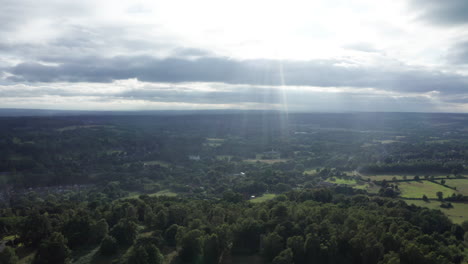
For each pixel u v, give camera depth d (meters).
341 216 93.12
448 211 126.06
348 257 74.12
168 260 73.44
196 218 90.62
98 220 90.62
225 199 134.50
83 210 102.25
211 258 72.62
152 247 69.25
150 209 101.69
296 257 71.56
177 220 93.94
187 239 72.56
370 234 75.81
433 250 75.62
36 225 80.38
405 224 92.31
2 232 92.88
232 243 80.06
